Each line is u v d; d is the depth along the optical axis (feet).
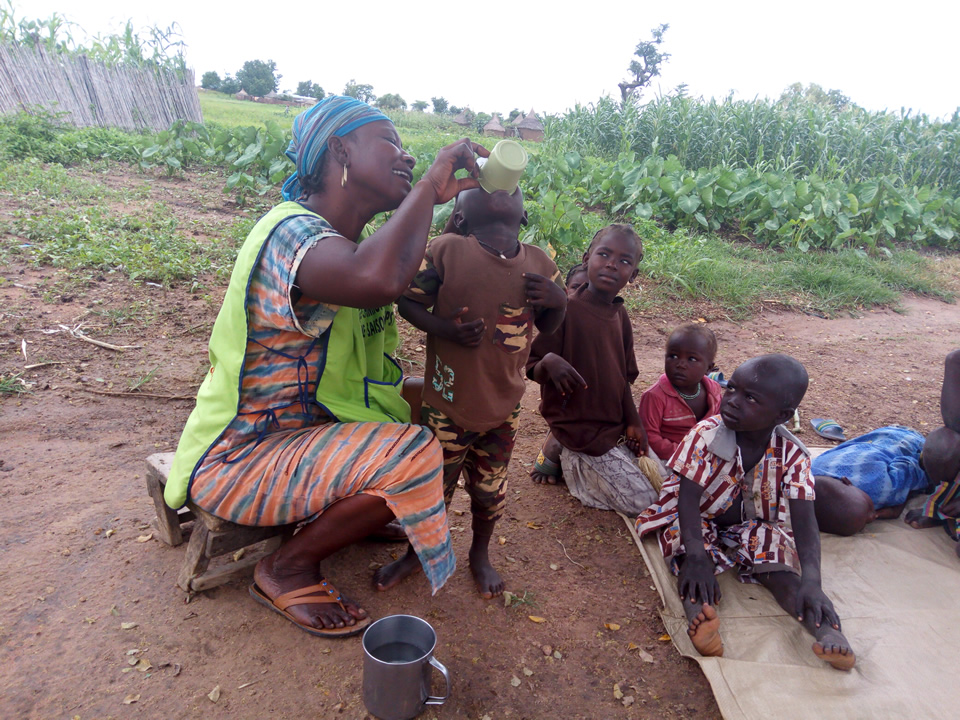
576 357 10.44
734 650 8.13
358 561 9.40
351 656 7.71
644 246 27.14
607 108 54.85
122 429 12.30
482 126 114.73
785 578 8.87
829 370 19.01
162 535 9.20
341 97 7.44
